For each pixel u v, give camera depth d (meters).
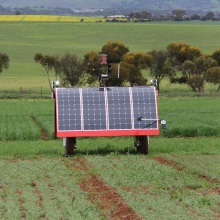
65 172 55.81
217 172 56.00
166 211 41.72
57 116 66.12
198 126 92.62
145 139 68.19
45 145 78.62
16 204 43.66
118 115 66.81
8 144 80.56
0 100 179.38
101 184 50.78
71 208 42.09
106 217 40.62
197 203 44.12
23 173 55.38
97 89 68.19
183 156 67.06
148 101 68.00
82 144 78.19
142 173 54.75
